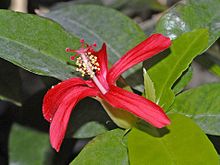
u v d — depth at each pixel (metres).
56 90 0.42
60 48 0.48
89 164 0.43
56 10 0.58
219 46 0.63
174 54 0.48
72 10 0.57
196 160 0.41
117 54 0.53
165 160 0.41
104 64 0.45
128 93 0.42
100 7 0.56
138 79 0.50
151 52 0.43
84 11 0.57
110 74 0.44
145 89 0.45
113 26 0.55
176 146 0.42
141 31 0.54
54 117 0.42
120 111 0.44
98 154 0.44
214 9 0.52
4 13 0.48
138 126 0.44
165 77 0.47
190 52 0.48
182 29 0.51
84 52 0.45
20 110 0.60
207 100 0.48
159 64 0.48
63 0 0.72
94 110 0.53
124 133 0.44
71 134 0.53
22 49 0.47
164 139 0.43
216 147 0.52
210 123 0.47
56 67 0.47
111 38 0.54
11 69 0.55
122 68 0.44
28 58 0.46
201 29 0.48
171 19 0.51
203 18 0.51
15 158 0.60
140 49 0.44
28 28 0.48
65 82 0.43
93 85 0.44
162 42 0.43
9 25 0.47
